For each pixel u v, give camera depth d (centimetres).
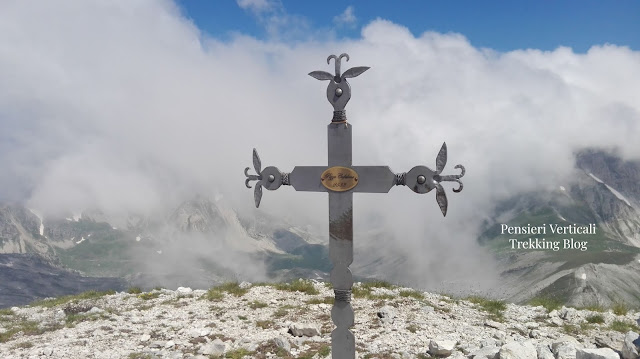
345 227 775
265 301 1892
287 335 1434
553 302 1925
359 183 755
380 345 1304
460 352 1220
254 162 820
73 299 2145
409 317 1617
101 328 1562
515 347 1086
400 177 729
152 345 1348
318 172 783
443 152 694
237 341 1383
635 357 1005
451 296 2028
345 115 762
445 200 696
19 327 1627
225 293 2042
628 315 1667
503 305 1841
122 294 2152
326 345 1316
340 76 757
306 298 1931
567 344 1160
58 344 1394
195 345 1353
